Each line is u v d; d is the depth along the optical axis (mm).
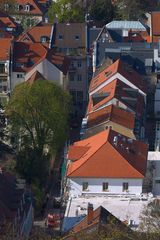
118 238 176500
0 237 193375
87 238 182250
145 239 177125
